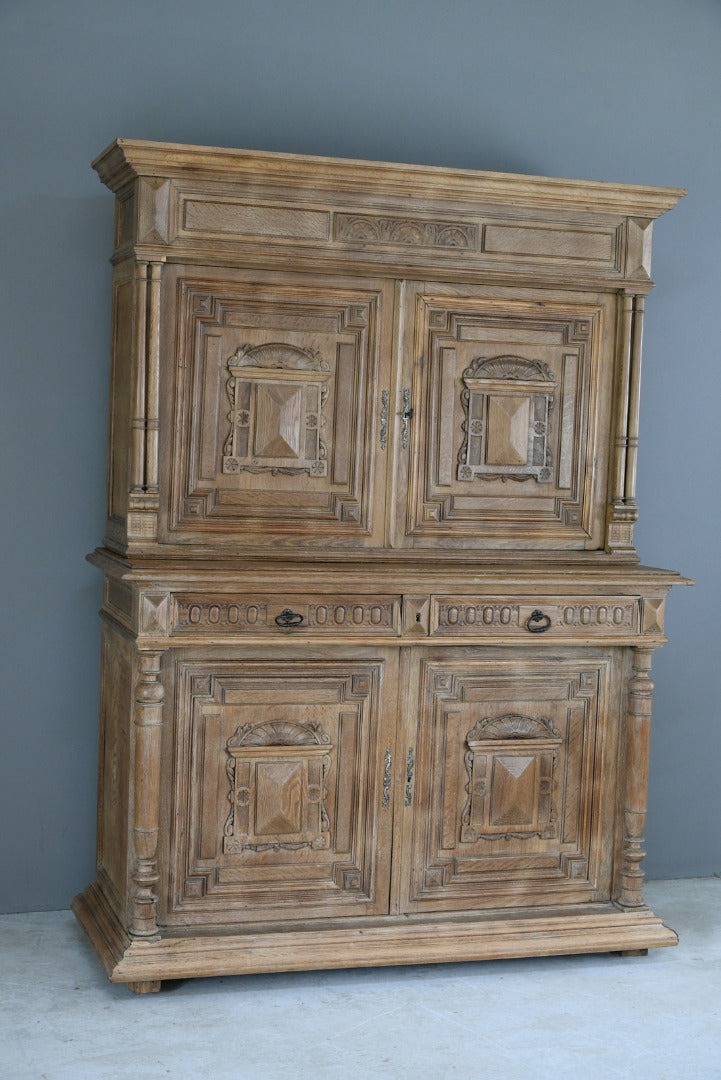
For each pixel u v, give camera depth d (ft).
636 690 11.32
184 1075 8.97
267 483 10.71
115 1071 8.99
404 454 10.95
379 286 10.79
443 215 10.78
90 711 12.04
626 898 11.45
